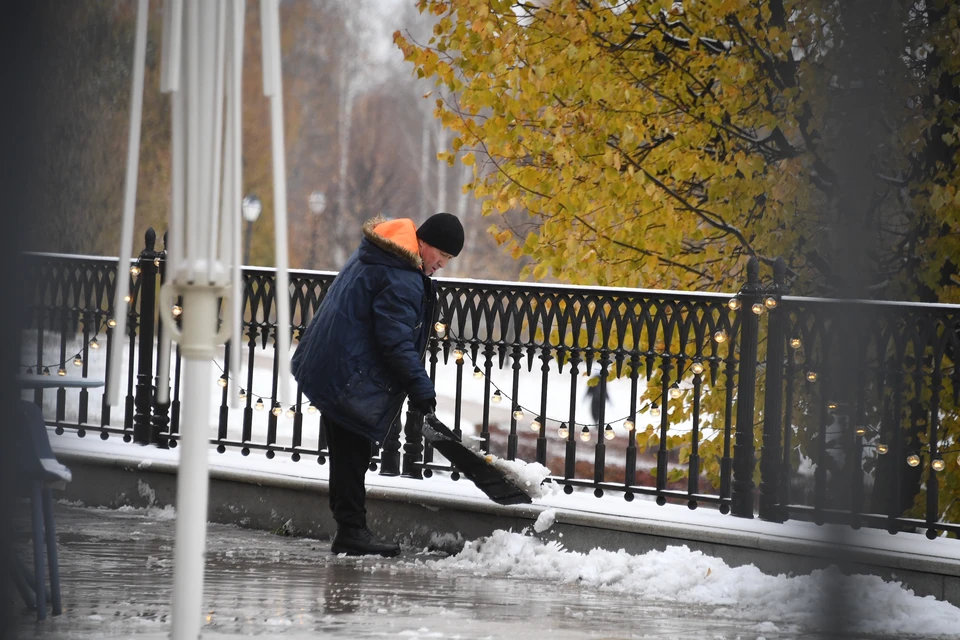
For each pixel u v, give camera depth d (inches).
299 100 6299.2
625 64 1251.2
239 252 338.3
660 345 1238.9
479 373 831.7
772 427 745.0
